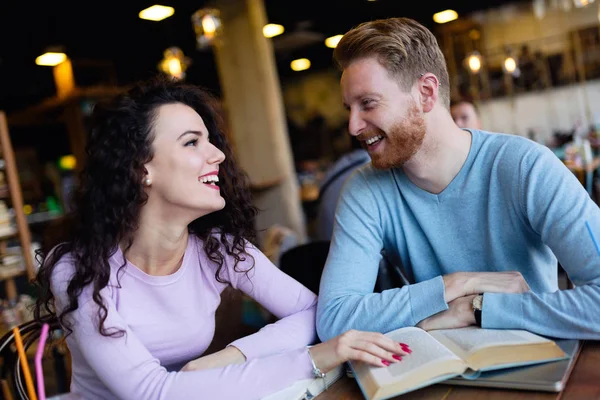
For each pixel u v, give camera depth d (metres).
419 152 1.31
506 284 1.18
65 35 7.55
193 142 1.23
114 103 1.20
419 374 0.94
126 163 1.19
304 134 12.09
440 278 1.22
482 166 1.32
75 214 1.21
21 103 10.08
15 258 3.72
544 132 9.05
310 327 1.37
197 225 1.41
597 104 8.65
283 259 2.23
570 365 0.95
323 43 10.52
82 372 1.30
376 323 1.22
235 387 1.06
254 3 6.46
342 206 1.47
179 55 6.33
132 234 1.24
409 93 1.27
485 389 0.93
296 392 1.06
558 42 8.82
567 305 1.06
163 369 1.13
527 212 1.24
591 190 3.95
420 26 1.30
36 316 1.29
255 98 6.57
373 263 1.42
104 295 1.19
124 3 6.54
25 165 10.21
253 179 6.65
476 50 9.41
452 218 1.36
